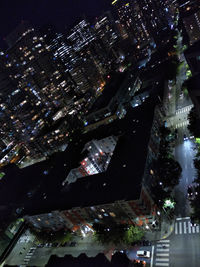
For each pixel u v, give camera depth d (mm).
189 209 60688
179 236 56219
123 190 63125
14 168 160375
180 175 71938
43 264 75875
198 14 133625
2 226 100250
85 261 51656
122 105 143125
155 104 95375
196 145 77875
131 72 171250
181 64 138250
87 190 74375
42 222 86062
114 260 48625
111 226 70750
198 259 48844
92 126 142875
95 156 100688
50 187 94438
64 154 112062
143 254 55906
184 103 105688
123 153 77812
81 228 77750
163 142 81938
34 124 194875
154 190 65375
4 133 195375
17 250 92000
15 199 128750
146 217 60219
